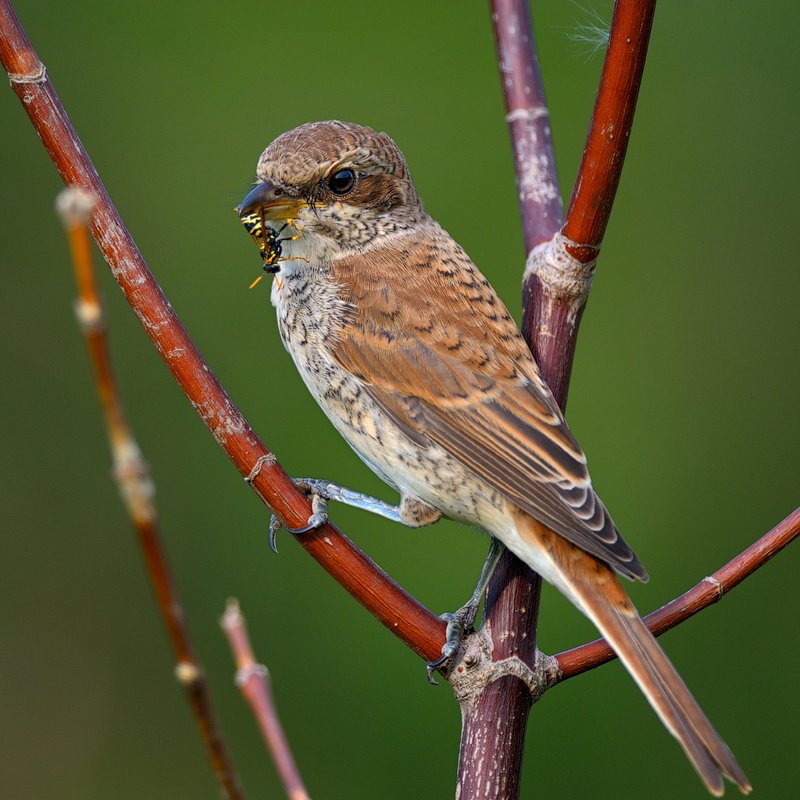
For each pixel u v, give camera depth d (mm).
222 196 13195
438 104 13375
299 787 4293
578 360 13078
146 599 12352
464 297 8070
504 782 6426
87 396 12711
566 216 7320
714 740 6105
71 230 3441
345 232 8273
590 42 8445
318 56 13562
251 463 6527
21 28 6211
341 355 8141
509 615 6758
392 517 7969
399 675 11750
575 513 7094
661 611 6746
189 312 12859
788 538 6723
